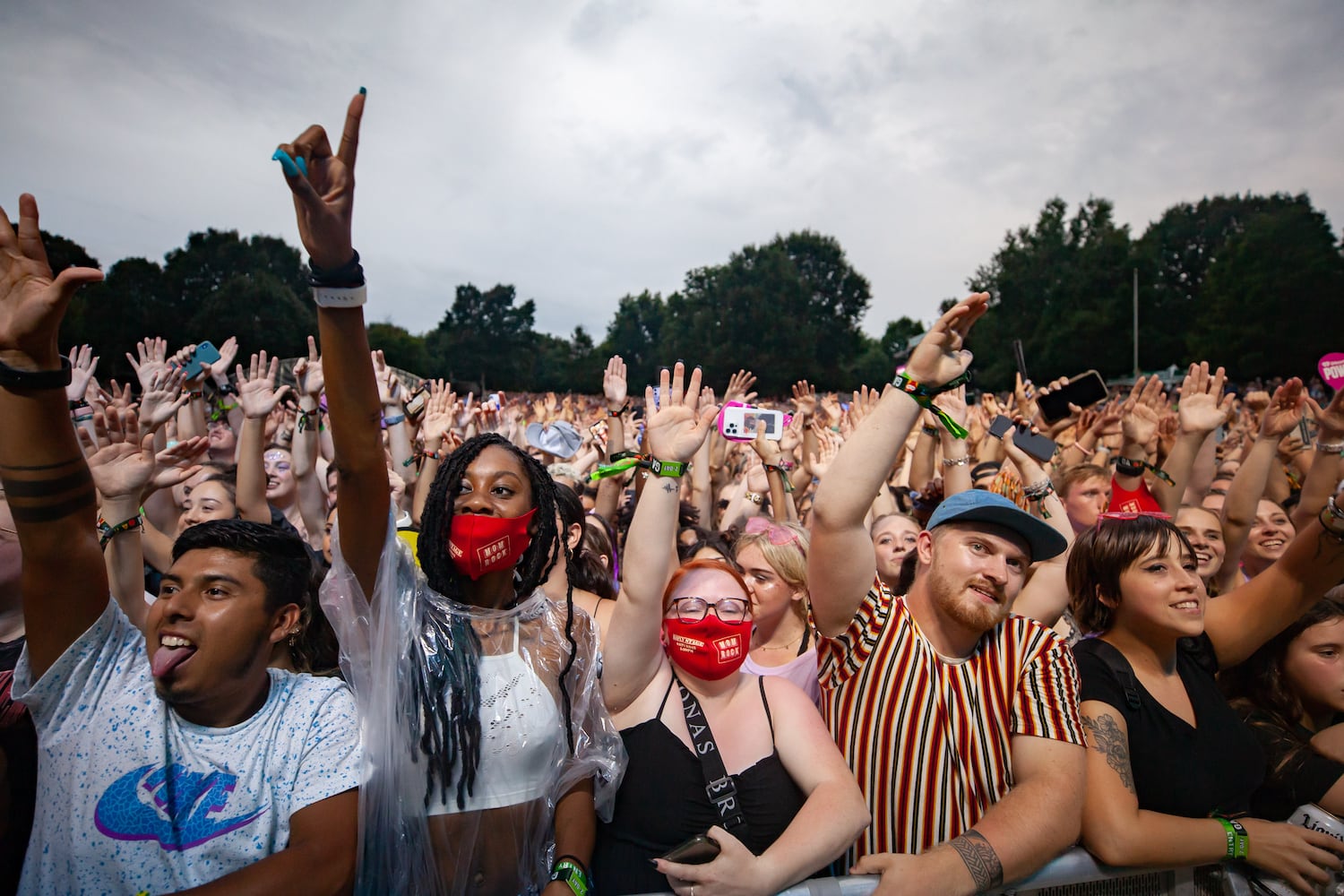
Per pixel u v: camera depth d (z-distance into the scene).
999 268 68.81
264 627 1.75
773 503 4.58
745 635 2.02
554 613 2.08
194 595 1.68
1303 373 46.06
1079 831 2.03
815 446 5.80
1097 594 2.46
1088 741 2.16
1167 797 2.19
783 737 2.02
